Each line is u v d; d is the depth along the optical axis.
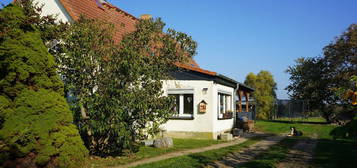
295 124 24.58
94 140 9.62
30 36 7.81
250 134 18.20
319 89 28.58
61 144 7.47
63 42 8.98
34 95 7.34
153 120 9.53
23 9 8.37
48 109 7.51
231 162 8.89
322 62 29.05
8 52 7.26
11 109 7.00
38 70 7.67
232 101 19.12
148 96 9.12
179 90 15.40
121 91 8.42
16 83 7.24
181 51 10.16
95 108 8.42
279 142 13.96
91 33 8.68
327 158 9.50
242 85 20.06
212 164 8.55
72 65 8.64
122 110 8.48
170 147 11.68
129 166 8.25
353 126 4.41
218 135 15.51
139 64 8.87
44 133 7.18
